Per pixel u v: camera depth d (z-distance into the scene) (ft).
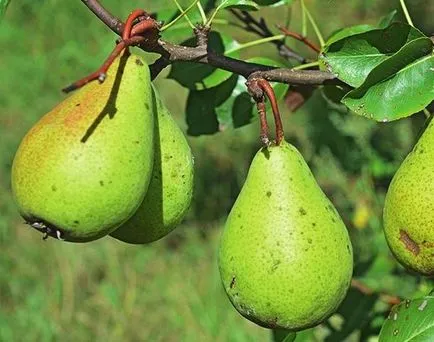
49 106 5.94
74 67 6.32
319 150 4.38
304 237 2.04
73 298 4.36
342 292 2.09
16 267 4.53
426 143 2.12
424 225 2.09
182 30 2.69
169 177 2.10
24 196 1.96
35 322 4.20
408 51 2.10
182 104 5.71
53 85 6.16
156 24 2.04
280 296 2.04
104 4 6.93
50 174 1.94
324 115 4.13
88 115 1.96
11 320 4.25
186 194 2.13
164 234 2.15
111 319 4.23
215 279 4.33
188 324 4.14
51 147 1.94
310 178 2.10
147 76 2.02
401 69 2.11
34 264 4.56
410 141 4.25
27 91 6.07
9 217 4.84
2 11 2.19
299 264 2.03
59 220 1.95
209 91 2.72
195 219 4.81
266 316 2.06
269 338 3.94
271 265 2.04
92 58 6.38
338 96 2.75
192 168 2.14
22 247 4.64
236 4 2.25
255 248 2.05
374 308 2.85
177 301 4.26
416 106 2.10
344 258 2.08
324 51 2.18
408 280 3.41
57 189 1.93
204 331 4.06
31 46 6.58
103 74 1.86
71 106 1.98
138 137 1.98
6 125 5.70
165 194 2.10
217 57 2.22
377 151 4.03
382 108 2.11
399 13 2.93
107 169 1.94
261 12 6.34
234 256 2.07
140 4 6.89
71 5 6.86
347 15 6.45
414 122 4.27
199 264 4.50
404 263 2.16
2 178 5.14
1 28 6.70
